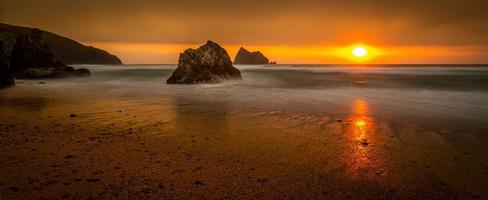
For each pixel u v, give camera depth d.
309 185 6.57
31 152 8.48
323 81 37.94
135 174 7.04
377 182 6.77
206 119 13.35
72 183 6.50
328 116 14.15
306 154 8.56
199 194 6.10
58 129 11.27
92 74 48.91
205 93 23.59
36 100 19.31
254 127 11.84
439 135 10.77
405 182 6.77
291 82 35.94
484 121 13.11
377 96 21.84
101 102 18.59
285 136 10.48
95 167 7.43
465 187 6.54
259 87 29.08
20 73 38.50
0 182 6.50
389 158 8.30
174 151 8.73
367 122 12.84
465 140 10.13
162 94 22.92
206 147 9.15
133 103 18.17
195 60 33.81
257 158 8.20
